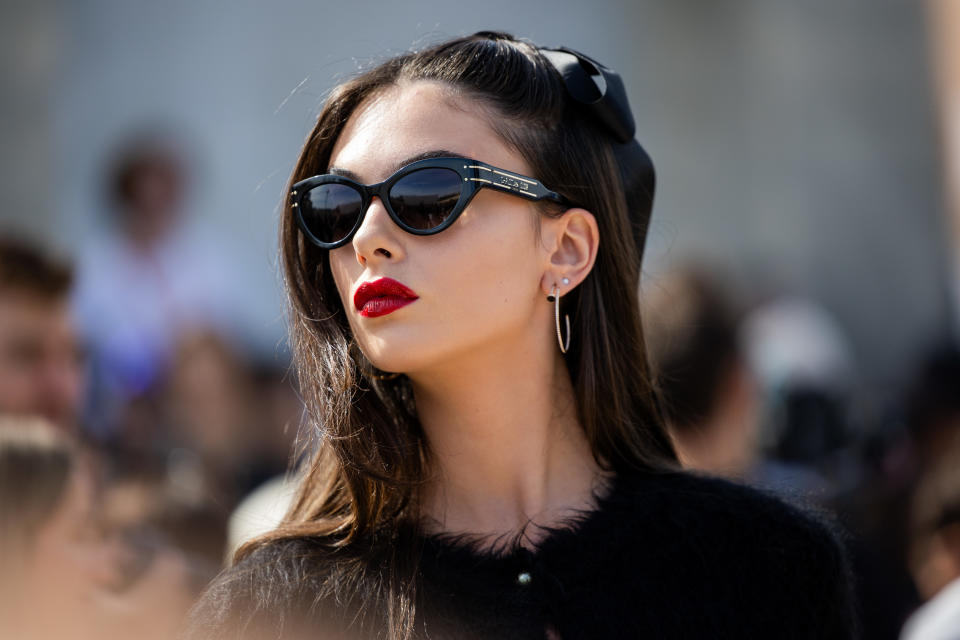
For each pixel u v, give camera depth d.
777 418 8.64
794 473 8.01
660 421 4.85
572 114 4.55
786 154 17.08
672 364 7.05
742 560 4.38
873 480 8.33
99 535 5.58
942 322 17.23
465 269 4.11
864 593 7.18
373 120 4.28
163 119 14.88
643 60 16.92
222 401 10.81
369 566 4.18
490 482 4.43
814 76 17.23
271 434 10.81
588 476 4.58
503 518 4.40
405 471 4.39
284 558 4.20
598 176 4.55
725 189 16.94
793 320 12.91
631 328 4.70
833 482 8.22
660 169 16.83
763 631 4.32
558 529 4.31
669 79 16.97
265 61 15.39
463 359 4.26
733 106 17.03
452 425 4.41
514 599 4.13
